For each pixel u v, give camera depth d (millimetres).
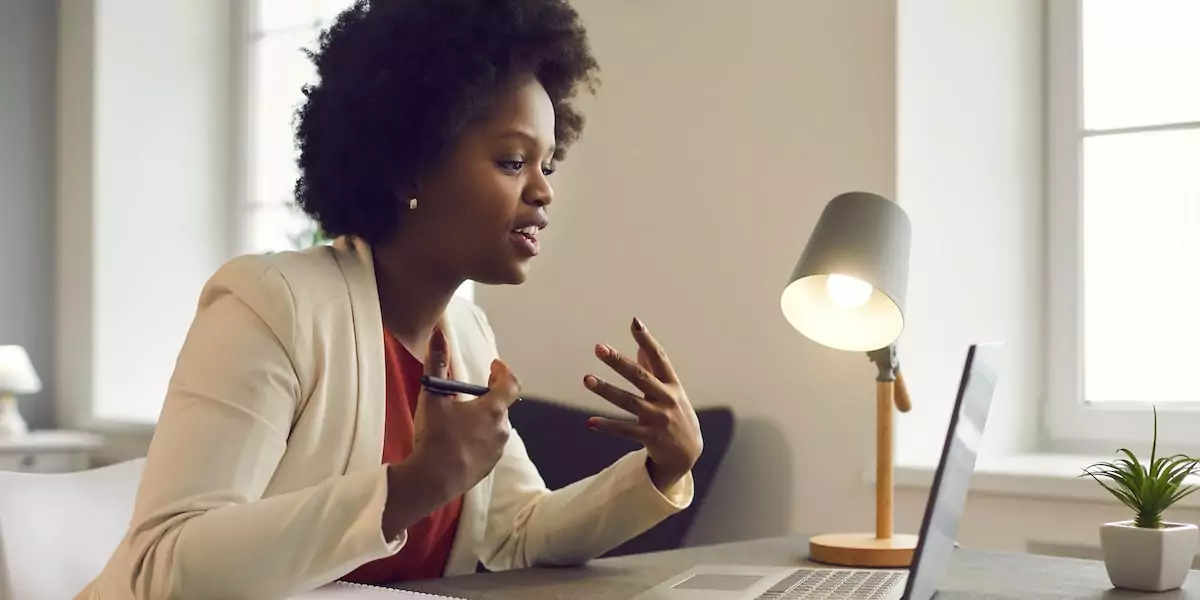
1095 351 2357
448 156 1295
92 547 1727
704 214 2404
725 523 2330
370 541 1024
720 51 2396
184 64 3906
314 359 1217
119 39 3803
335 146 1329
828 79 2244
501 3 1333
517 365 2693
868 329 1578
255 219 3906
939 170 2230
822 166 2244
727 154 2375
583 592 1265
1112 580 1287
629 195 2523
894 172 2150
